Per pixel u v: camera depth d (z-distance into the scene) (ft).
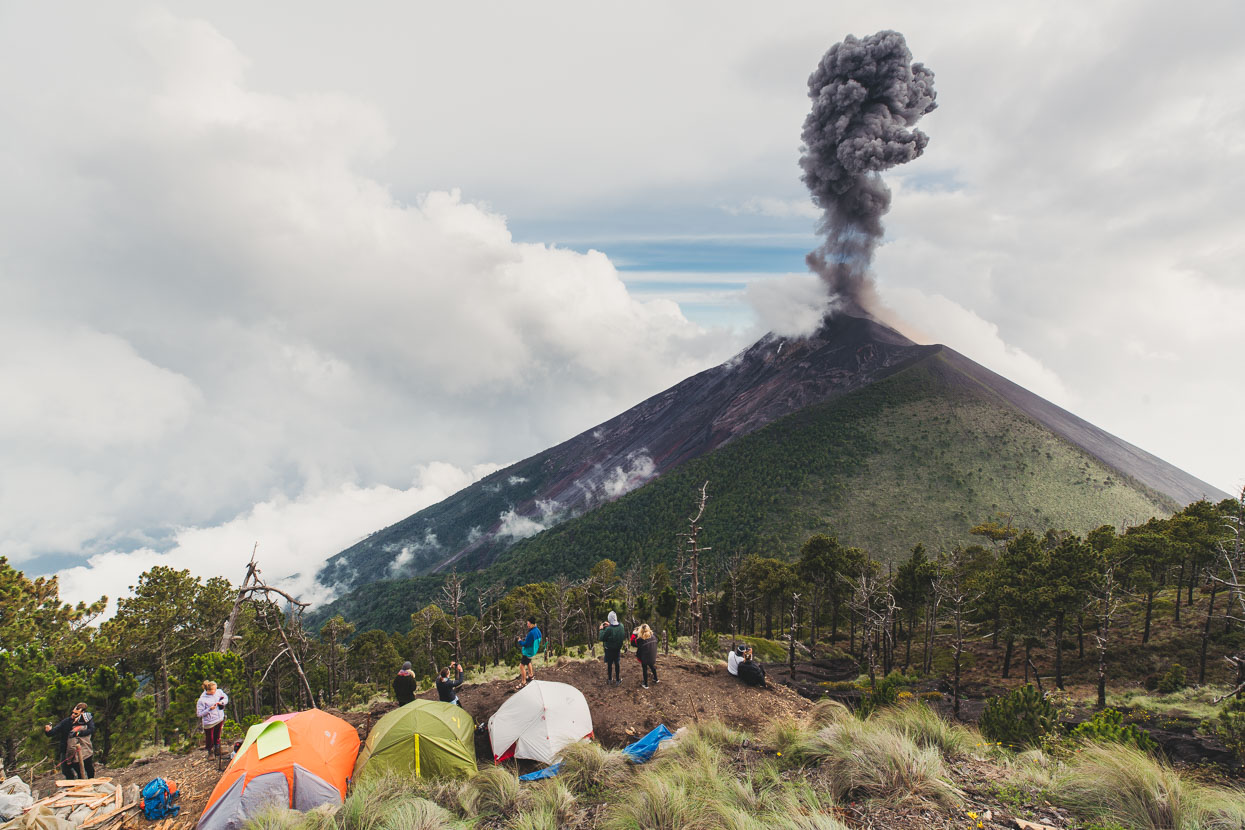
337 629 196.65
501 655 233.96
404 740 40.29
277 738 38.42
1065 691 140.05
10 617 86.43
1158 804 21.86
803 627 253.85
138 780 43.73
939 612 210.38
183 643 128.26
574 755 35.32
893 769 26.12
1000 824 22.61
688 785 27.86
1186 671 134.00
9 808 35.27
